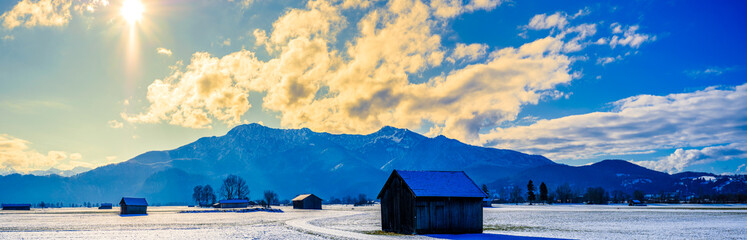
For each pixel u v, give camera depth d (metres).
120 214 135.88
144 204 139.25
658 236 53.31
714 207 153.50
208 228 70.31
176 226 75.38
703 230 60.50
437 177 57.50
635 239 50.19
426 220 53.59
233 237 55.53
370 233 57.25
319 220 92.56
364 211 157.50
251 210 161.62
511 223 76.25
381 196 61.19
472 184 57.75
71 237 54.78
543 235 54.16
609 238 51.06
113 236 56.22
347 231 61.28
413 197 53.62
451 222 54.66
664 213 110.50
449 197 54.50
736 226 66.75
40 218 108.50
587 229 63.09
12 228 70.50
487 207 184.88
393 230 58.00
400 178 56.59
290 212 147.38
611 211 127.62
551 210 141.12
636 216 97.56
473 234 54.56
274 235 57.62
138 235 57.78
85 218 108.06
